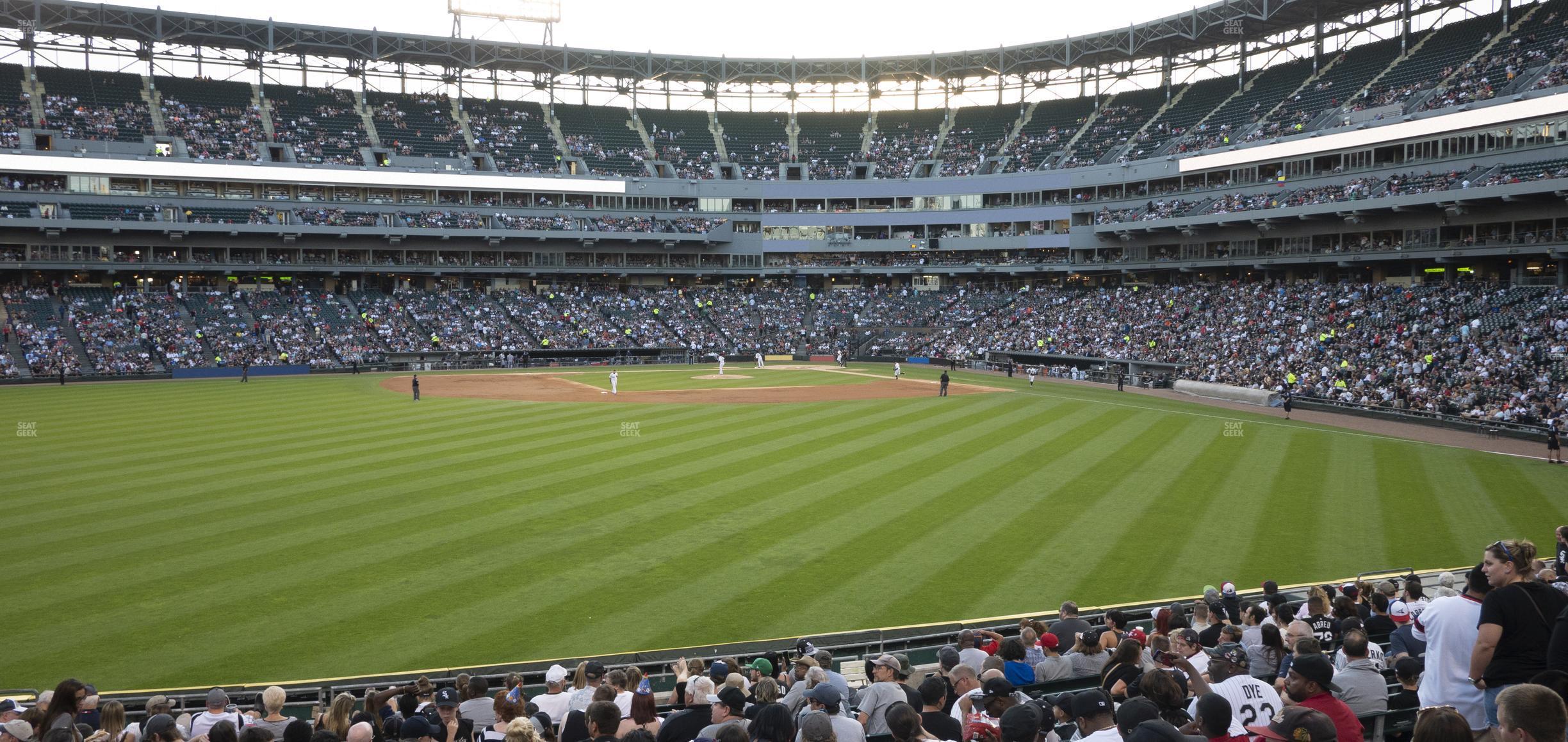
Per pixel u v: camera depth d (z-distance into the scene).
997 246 98.31
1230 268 82.31
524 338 89.44
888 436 40.91
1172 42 91.38
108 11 83.19
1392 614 13.97
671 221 101.69
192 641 17.16
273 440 38.97
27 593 19.55
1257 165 77.19
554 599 19.50
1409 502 28.34
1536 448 39.06
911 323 98.44
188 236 83.31
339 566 21.47
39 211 77.25
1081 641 12.43
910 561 22.19
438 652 16.77
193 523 24.95
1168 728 6.27
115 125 82.19
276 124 89.75
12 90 81.19
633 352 92.31
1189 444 39.22
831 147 108.12
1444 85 66.94
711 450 37.00
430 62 98.75
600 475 31.67
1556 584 11.85
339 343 82.44
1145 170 87.44
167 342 76.25
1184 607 17.78
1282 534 24.64
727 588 20.22
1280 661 11.34
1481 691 7.98
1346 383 55.81
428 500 27.72
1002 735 6.90
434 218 92.06
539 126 102.19
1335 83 77.94
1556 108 56.22
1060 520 25.95
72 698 9.87
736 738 6.87
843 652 16.53
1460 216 61.88
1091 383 73.12
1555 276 58.44
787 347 97.06
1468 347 53.28
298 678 15.59
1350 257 68.19
